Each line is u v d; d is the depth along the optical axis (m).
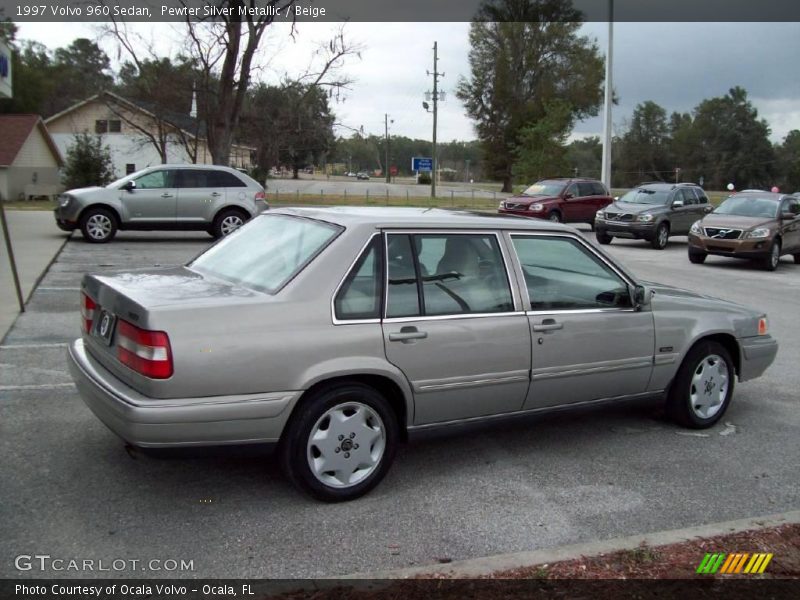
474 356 4.48
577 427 5.71
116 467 4.58
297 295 4.02
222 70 32.56
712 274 15.83
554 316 4.82
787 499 4.43
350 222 4.35
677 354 5.44
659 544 3.66
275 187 62.28
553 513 4.17
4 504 4.04
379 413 4.24
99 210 16.89
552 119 46.84
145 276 4.59
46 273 12.10
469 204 43.75
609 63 30.14
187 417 3.69
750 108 107.19
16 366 6.74
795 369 7.74
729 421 5.95
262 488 4.36
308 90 35.47
